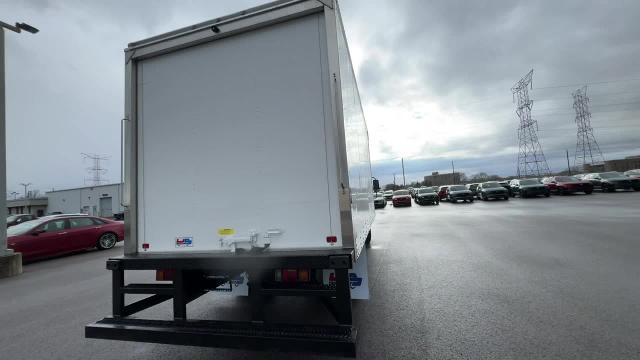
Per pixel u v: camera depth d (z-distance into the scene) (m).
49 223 10.49
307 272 2.63
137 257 2.88
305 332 2.38
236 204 2.79
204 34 2.88
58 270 8.44
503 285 4.88
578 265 5.71
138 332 2.67
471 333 3.38
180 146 2.97
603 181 25.20
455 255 7.18
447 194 29.97
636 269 5.31
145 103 3.09
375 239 10.12
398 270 6.12
